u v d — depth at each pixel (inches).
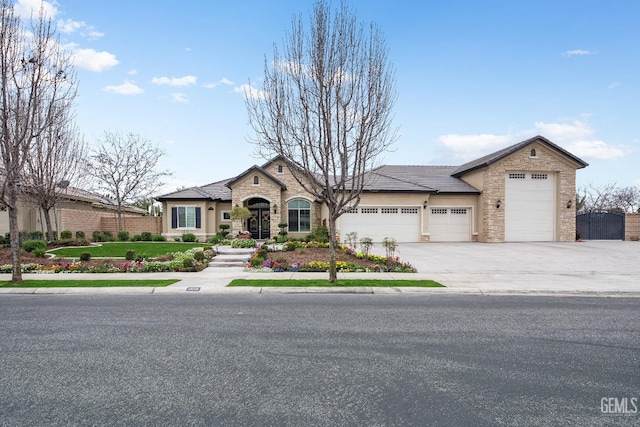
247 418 135.1
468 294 381.4
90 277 479.8
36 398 150.5
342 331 243.3
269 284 420.8
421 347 211.2
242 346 212.8
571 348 209.6
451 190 986.1
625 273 498.9
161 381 166.2
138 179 1207.6
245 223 971.3
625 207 1700.3
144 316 284.8
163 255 637.3
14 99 430.9
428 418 134.9
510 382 165.0
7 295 381.1
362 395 152.9
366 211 950.4
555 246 842.2
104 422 132.4
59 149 732.0
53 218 977.5
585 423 131.5
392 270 517.3
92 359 192.9
